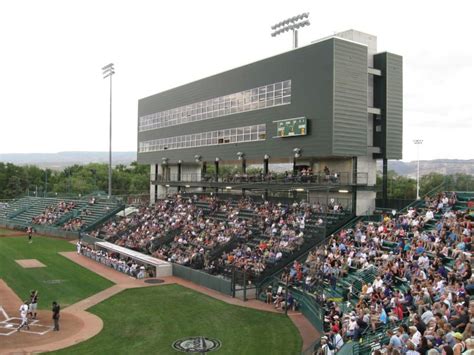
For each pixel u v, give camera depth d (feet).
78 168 504.43
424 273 76.33
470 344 41.55
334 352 64.44
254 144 160.35
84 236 201.46
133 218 203.92
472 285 64.44
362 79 135.13
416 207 122.83
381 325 67.51
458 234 88.12
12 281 126.11
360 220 131.64
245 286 108.58
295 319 92.89
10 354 73.56
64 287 120.57
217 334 84.12
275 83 150.30
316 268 102.47
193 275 127.85
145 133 245.45
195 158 197.77
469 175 125.18
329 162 149.38
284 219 139.33
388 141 142.41
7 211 290.35
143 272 133.49
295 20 158.20
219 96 180.86
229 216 160.45
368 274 93.66
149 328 87.71
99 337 82.48
